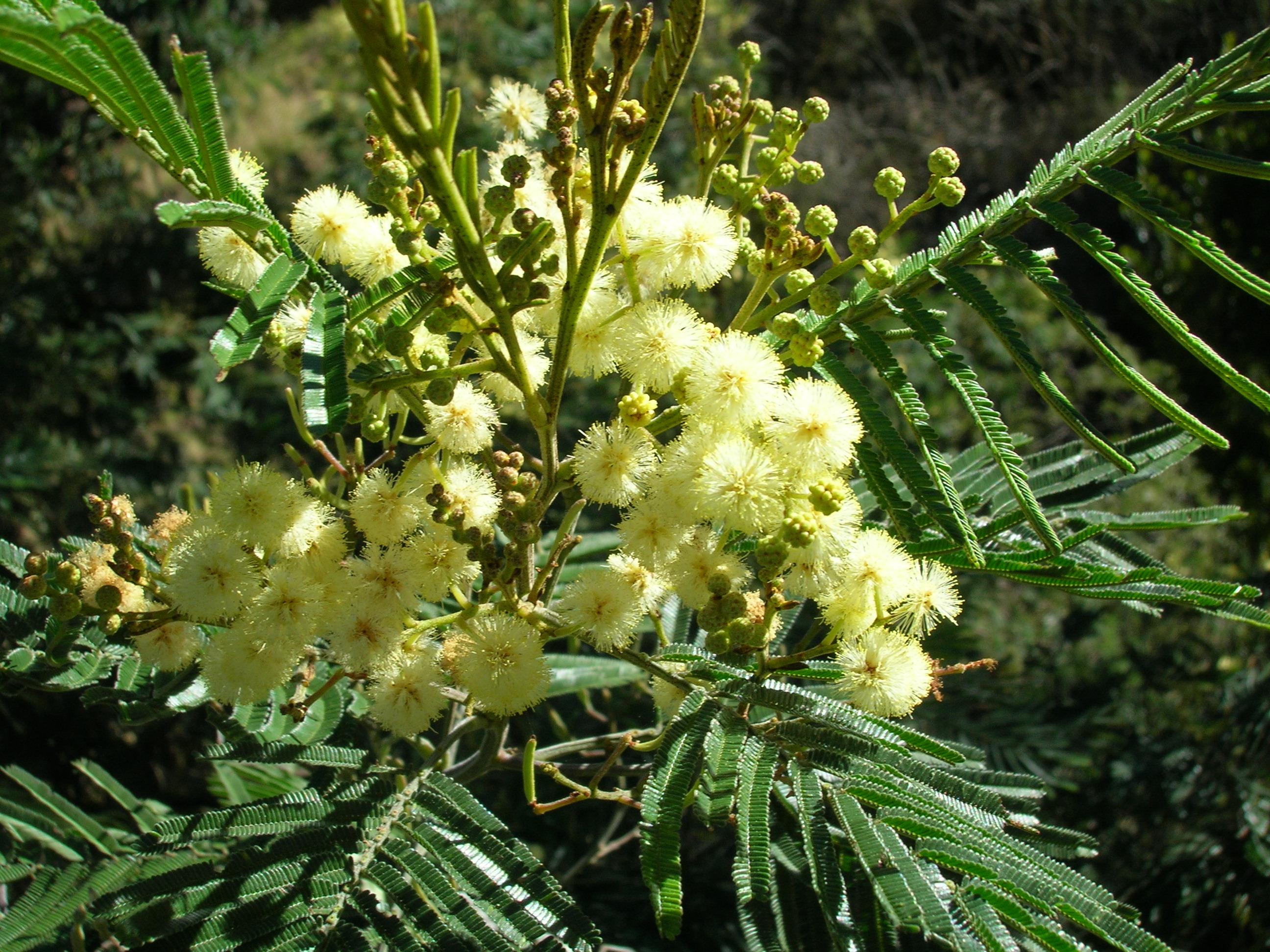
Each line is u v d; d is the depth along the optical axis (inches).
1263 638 12.1
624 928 7.6
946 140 31.2
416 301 4.1
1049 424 20.7
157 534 4.7
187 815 4.1
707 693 4.1
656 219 4.2
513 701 4.1
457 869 4.0
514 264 3.7
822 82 34.4
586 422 13.5
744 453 3.9
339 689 5.1
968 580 13.4
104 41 3.4
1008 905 3.6
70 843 5.0
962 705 9.4
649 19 3.4
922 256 4.2
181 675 4.5
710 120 4.6
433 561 4.3
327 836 4.1
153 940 3.8
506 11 18.1
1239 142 13.8
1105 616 12.8
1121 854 10.1
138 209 17.7
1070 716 10.1
